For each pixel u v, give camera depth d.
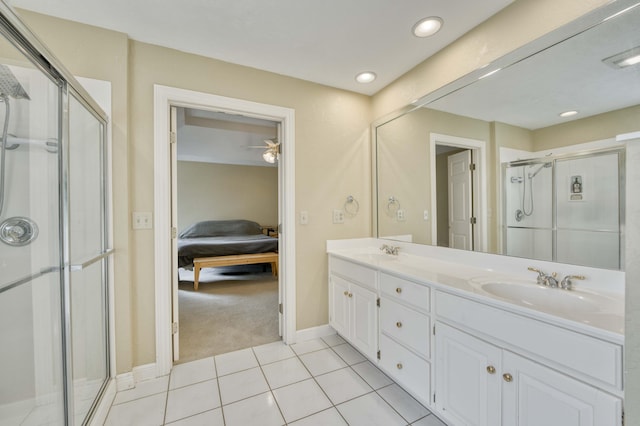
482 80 1.61
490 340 1.11
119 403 1.56
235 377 1.80
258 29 1.65
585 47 1.19
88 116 1.44
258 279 4.45
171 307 1.95
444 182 1.88
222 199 6.36
